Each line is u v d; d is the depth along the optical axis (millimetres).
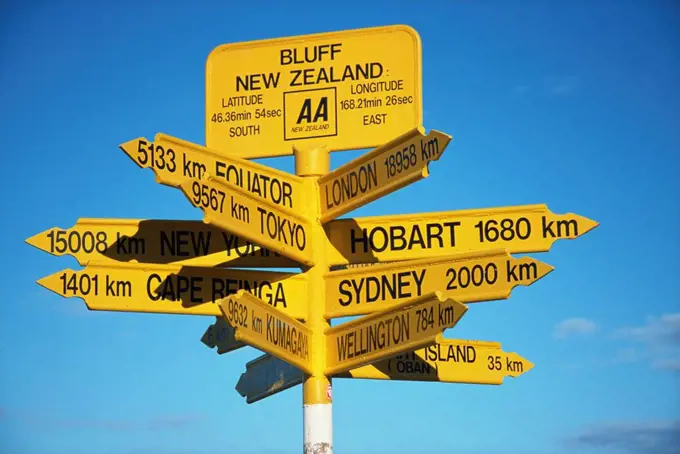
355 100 9922
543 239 9305
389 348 8828
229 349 10375
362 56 9977
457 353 10297
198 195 8359
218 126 10172
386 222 9664
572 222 9273
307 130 9969
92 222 9516
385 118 9852
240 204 8812
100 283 9172
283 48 10156
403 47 9922
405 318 8711
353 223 9719
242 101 10156
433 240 9539
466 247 9453
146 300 9242
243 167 9312
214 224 8477
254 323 8562
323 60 10047
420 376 10070
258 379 10523
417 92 9836
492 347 10484
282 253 9281
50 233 9445
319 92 10008
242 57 10227
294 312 9516
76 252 9445
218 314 9367
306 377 9438
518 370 10492
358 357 9148
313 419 9352
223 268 9469
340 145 9883
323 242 9703
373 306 9359
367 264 10234
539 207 9375
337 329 9406
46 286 9086
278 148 10008
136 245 9531
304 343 9328
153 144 8633
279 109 10062
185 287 9352
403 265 9312
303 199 9742
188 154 8922
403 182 8914
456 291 8992
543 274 8680
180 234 9641
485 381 10359
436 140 8609
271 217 9172
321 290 9602
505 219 9430
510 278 8781
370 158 9305
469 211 9508
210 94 10234
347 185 9500
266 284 9523
